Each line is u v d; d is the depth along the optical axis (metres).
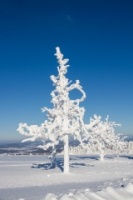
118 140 67.62
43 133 35.09
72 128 35.12
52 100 36.16
